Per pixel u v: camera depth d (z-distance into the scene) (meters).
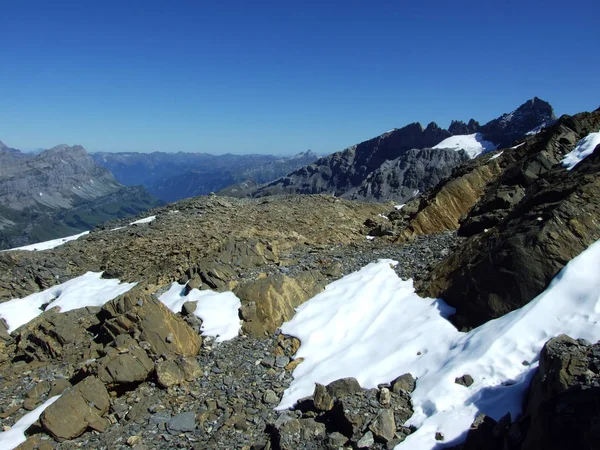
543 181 21.67
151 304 18.89
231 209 39.88
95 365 16.41
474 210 26.23
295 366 16.61
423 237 26.72
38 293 27.02
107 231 38.81
